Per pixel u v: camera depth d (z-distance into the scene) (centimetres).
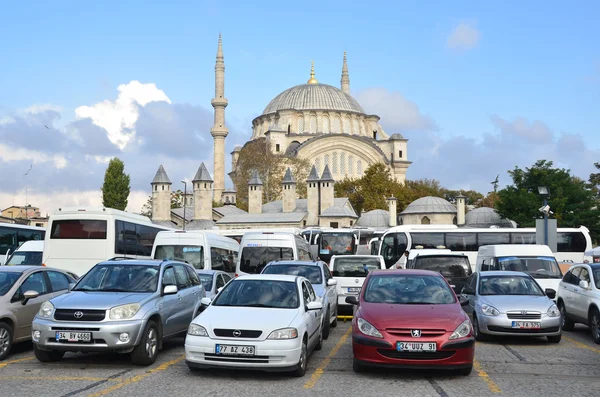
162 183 9331
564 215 6588
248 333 1100
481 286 1761
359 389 1035
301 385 1065
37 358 1249
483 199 12800
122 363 1268
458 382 1100
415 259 2461
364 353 1126
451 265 2434
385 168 11800
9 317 1319
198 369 1180
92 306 1195
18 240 3791
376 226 9394
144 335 1216
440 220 9338
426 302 1259
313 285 1758
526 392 1020
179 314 1409
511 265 2344
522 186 7044
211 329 1109
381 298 1280
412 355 1105
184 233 2531
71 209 2695
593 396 993
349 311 2377
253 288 1284
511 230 4000
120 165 11356
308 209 9662
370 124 13600
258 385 1061
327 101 13250
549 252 2402
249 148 11688
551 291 1719
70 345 1169
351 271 2319
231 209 9919
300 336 1129
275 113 13125
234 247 3145
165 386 1044
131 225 2861
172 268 1463
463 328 1137
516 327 1580
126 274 1361
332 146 11944
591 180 8244
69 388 1025
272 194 11125
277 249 2353
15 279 1402
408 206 9681
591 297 1673
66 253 2656
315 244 4431
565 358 1384
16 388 1023
